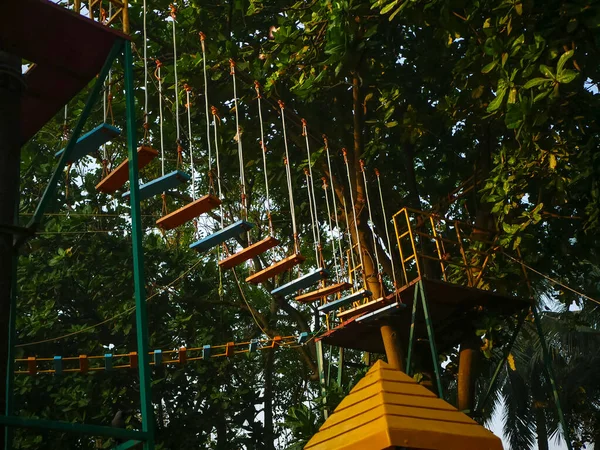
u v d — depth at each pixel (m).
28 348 17.80
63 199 19.22
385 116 14.46
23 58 6.68
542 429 28.55
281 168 17.02
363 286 14.78
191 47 16.50
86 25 6.49
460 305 13.51
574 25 10.48
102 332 19.62
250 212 18.41
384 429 2.95
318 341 14.79
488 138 15.82
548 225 15.09
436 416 3.15
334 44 12.66
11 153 5.96
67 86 7.17
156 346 18.56
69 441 16.92
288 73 14.61
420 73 16.30
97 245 18.64
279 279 22.64
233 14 16.70
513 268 14.07
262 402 20.84
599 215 12.55
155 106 16.94
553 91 10.20
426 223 17.08
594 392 28.12
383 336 13.85
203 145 17.89
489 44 10.87
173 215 8.85
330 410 14.37
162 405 20.30
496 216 14.60
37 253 18.91
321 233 19.28
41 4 6.17
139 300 6.08
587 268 15.45
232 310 22.02
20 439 16.39
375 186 16.83
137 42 16.39
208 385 19.44
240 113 16.70
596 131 12.70
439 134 16.47
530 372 28.09
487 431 3.18
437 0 11.66
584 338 26.75
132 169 6.57
